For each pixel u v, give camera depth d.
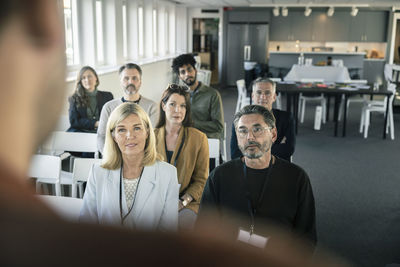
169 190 2.28
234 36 14.80
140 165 2.21
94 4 7.38
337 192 4.94
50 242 0.12
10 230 0.12
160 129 3.06
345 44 15.12
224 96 12.85
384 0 11.93
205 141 3.04
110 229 0.13
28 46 0.14
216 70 16.11
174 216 2.28
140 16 10.88
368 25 14.58
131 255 0.12
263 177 2.19
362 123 8.23
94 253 0.12
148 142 2.21
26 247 0.12
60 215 0.13
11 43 0.14
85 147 4.24
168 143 3.05
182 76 4.11
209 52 15.80
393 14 14.27
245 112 2.22
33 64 0.14
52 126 0.15
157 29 12.47
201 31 15.49
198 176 3.02
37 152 0.15
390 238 3.73
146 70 10.17
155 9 12.12
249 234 1.57
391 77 11.95
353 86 8.46
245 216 2.16
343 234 3.81
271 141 2.21
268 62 14.63
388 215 4.26
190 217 2.82
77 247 0.12
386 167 5.98
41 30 0.14
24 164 0.14
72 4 7.04
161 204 2.24
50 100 0.15
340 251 3.48
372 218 4.18
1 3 0.14
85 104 4.59
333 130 8.45
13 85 0.14
